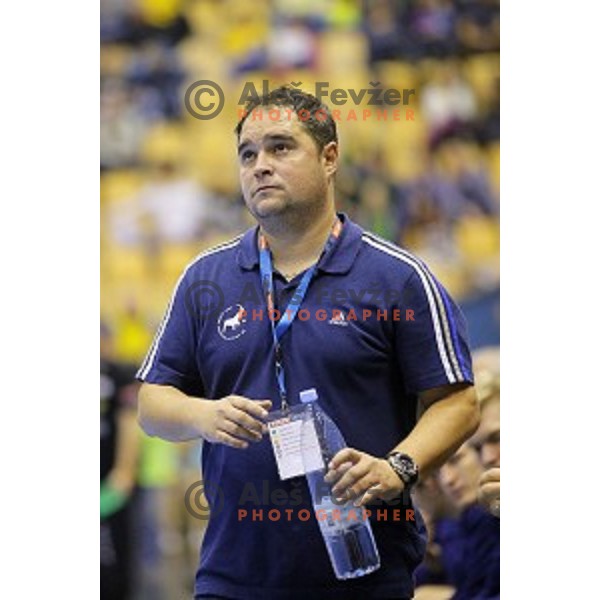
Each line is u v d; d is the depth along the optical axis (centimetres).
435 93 1598
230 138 1642
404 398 957
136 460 1509
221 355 948
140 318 1614
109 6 1680
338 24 1655
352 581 920
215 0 1678
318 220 951
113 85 1666
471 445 1192
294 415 918
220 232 1645
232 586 934
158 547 1489
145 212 1648
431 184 1558
